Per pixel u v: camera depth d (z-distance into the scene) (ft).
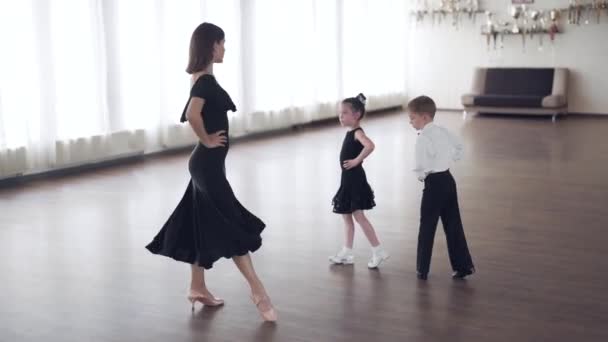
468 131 35.32
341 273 13.46
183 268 13.83
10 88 22.54
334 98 39.52
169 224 11.19
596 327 10.71
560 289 12.43
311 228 16.84
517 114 43.09
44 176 23.81
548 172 23.97
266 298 11.07
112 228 16.96
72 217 18.06
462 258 12.93
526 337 10.34
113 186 22.16
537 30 42.93
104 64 25.58
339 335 10.44
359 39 41.60
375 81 43.91
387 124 38.47
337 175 23.76
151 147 28.19
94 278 13.20
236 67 31.60
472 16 45.03
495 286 12.62
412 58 47.37
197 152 10.76
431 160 12.72
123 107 26.63
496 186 21.65
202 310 11.54
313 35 37.11
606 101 42.16
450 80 46.39
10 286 12.76
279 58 34.60
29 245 15.47
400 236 16.14
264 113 33.94
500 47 44.42
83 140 25.16
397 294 12.24
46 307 11.69
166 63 28.30
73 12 24.30
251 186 21.90
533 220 17.42
